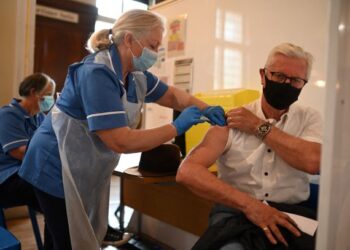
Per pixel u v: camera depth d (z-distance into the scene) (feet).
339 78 2.05
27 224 9.78
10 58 9.77
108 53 4.51
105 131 4.06
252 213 3.76
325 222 2.10
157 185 8.01
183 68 8.52
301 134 4.54
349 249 2.49
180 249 7.93
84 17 14.11
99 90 4.05
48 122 4.82
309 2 5.81
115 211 10.63
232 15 7.21
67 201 4.53
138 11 4.44
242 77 7.02
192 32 8.25
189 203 7.21
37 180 4.59
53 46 13.43
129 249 8.18
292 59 4.20
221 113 4.65
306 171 4.02
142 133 4.17
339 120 2.08
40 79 7.30
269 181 4.35
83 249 4.74
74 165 4.50
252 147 4.43
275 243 3.53
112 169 4.96
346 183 2.25
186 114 4.49
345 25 2.07
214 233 3.78
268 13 6.49
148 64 4.61
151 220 8.79
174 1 8.75
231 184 4.56
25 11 9.97
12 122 6.93
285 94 4.25
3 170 6.55
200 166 4.15
